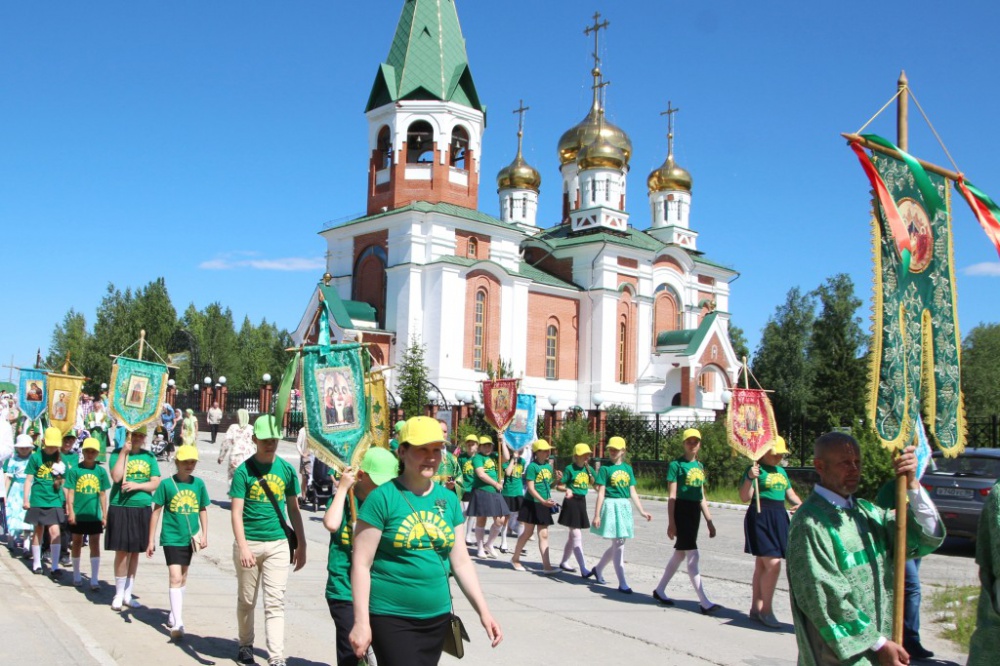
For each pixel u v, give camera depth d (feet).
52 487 37.27
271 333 322.96
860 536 15.43
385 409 24.70
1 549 44.04
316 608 32.83
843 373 217.77
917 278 16.87
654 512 75.00
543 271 177.99
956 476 50.34
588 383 170.30
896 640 15.03
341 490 21.31
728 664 26.68
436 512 16.81
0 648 24.38
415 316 147.33
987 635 16.03
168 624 29.35
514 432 54.39
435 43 153.28
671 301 188.24
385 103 153.48
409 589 16.37
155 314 260.42
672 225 202.39
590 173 184.24
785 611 35.55
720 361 178.70
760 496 32.78
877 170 16.35
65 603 31.76
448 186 152.66
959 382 17.52
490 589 38.37
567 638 29.48
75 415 48.47
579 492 42.42
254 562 24.02
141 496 31.45
